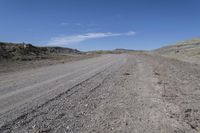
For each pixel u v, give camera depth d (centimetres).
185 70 1723
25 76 1311
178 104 686
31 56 3031
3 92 842
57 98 757
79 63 2416
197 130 492
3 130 475
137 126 511
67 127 502
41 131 476
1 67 1784
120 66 1978
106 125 517
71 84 1034
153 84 1016
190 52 6306
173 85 1005
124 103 705
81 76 1321
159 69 1673
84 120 549
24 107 644
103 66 2000
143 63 2298
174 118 559
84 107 659
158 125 515
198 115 589
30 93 827
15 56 2708
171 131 482
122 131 483
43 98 753
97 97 786
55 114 589
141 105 679
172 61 2827
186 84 1046
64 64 2267
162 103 693
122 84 1047
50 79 1191
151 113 600
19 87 948
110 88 951
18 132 468
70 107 655
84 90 900
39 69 1739
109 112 614
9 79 1185
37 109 627
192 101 731
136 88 945
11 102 696
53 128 495
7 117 557
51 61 2669
